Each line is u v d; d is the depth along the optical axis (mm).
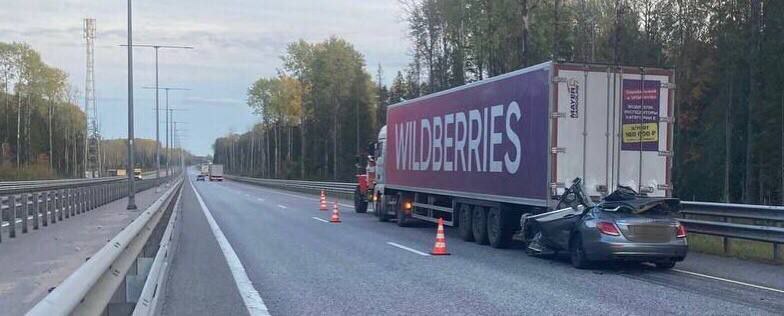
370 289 11930
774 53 42000
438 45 52375
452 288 12023
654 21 47125
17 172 78750
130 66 36531
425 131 23078
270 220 28594
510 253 17125
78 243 19094
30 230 22812
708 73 48438
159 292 10633
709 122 49188
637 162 15930
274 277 13234
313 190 60625
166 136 79625
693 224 17078
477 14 39906
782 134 43156
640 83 15984
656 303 10594
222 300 10914
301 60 99750
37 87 102812
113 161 184750
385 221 27969
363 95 94250
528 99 16406
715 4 46031
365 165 34094
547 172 15531
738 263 15094
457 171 20375
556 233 15086
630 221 13719
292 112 101625
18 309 10242
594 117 15727
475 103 19203
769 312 9883
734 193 49656
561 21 38938
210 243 19391
